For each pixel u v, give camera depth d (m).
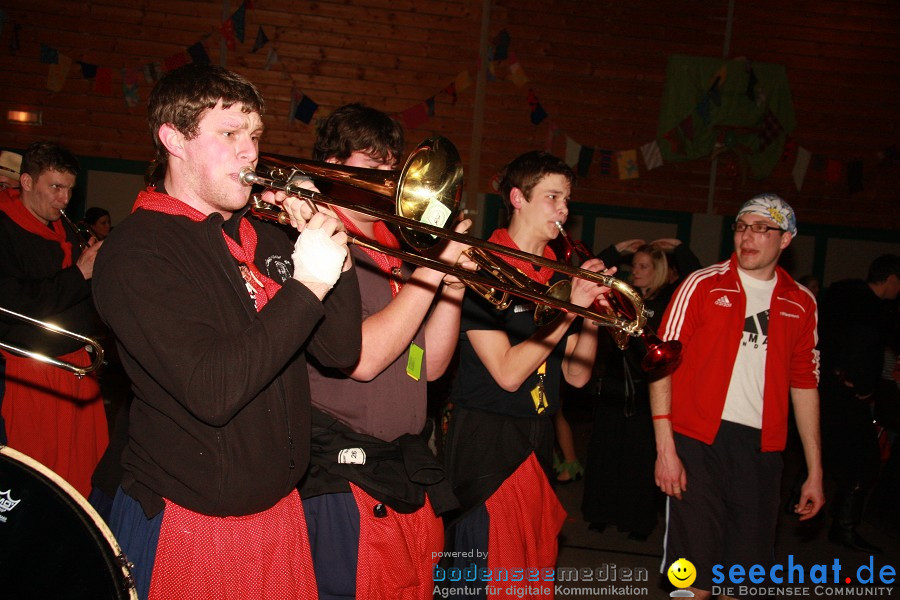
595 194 7.85
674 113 7.78
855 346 4.10
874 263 4.45
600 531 4.32
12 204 3.13
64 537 1.38
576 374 2.69
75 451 3.12
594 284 2.19
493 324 2.36
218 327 1.56
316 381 1.98
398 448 2.05
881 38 8.00
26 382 2.95
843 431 4.18
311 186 1.70
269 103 7.34
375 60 7.47
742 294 2.81
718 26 7.84
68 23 7.05
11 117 7.05
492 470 2.34
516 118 7.69
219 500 1.58
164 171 1.72
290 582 1.70
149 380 1.57
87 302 3.11
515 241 2.58
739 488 2.76
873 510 4.35
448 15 7.53
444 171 2.03
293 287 1.54
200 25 7.22
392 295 2.14
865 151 8.11
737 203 8.00
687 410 2.80
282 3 7.31
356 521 1.93
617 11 7.72
